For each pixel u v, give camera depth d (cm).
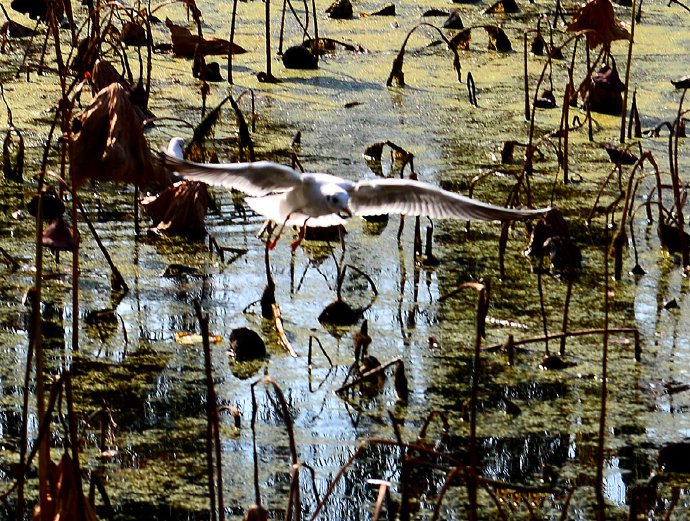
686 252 1110
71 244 793
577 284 1078
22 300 1011
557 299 1048
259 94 1583
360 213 664
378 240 1169
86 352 930
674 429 843
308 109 1534
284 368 916
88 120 881
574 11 2061
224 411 852
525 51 1520
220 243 1145
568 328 994
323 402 868
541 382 905
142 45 1766
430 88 1645
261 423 837
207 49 1720
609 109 1559
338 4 1980
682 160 1388
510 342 920
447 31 1917
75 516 610
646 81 1684
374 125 1480
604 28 1466
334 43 1805
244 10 2003
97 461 786
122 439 813
